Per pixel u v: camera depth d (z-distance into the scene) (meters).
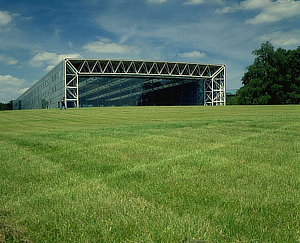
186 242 2.63
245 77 75.06
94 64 61.53
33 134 12.05
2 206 3.54
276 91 69.88
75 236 2.80
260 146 7.42
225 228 2.90
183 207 3.43
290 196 3.74
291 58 69.38
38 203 3.62
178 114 26.84
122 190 4.07
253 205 3.47
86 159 6.22
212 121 16.20
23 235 2.85
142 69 67.69
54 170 5.34
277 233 2.81
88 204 3.54
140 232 2.84
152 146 7.69
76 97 58.41
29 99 96.44
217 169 5.11
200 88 68.00
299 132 10.38
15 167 5.59
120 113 30.72
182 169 5.14
